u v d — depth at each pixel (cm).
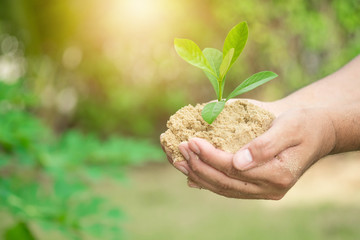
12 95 68
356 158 205
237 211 154
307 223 133
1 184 64
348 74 56
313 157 43
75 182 66
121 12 221
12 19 209
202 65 43
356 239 117
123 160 70
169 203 166
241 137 42
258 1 214
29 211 62
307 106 52
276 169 40
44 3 209
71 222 62
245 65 220
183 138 43
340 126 45
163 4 218
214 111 41
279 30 220
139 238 126
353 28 215
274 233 126
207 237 127
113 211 66
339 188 168
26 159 64
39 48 215
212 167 41
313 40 216
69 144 70
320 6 221
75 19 218
